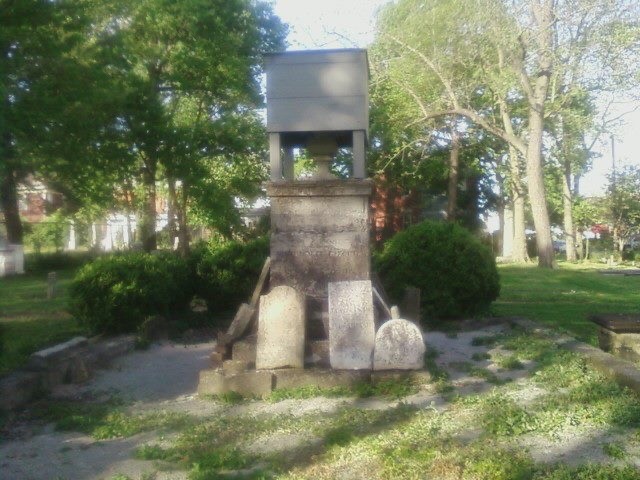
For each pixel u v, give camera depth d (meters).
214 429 6.41
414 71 23.52
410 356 7.79
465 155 34.00
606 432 5.98
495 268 13.23
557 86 24.62
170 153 20.42
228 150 22.05
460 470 5.15
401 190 34.06
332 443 5.89
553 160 31.22
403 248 12.89
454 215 32.25
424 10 22.05
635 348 9.20
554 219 52.03
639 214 42.53
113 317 10.80
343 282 8.08
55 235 32.19
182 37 20.45
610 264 36.56
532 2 21.50
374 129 25.41
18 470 5.64
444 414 6.61
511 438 5.88
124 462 5.76
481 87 25.67
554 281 20.97
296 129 8.98
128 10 16.08
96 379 8.68
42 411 7.18
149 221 23.67
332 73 9.00
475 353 9.80
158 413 7.07
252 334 8.70
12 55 12.66
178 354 10.31
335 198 8.88
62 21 13.32
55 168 14.76
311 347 8.09
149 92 19.34
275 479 5.24
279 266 8.87
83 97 13.62
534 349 9.49
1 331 8.76
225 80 21.38
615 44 21.41
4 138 12.82
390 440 5.88
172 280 12.08
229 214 21.95
